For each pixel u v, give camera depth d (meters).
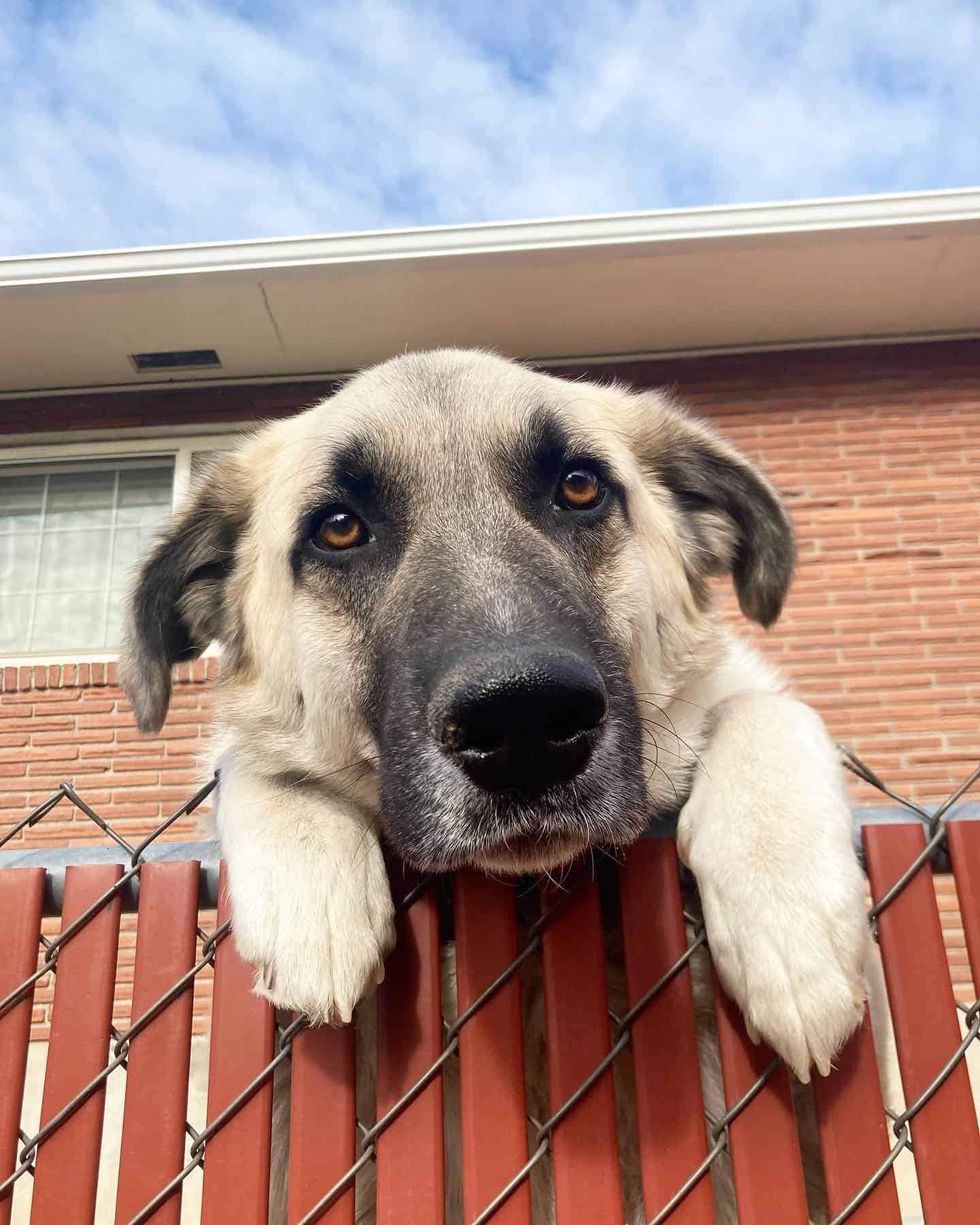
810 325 2.17
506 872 0.53
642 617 0.71
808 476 2.15
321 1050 0.49
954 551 2.11
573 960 0.50
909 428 2.18
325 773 0.69
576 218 1.88
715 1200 0.57
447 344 2.15
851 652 2.05
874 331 2.20
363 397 0.74
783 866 0.47
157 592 0.79
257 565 0.79
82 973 0.52
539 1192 0.58
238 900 0.51
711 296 2.05
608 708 0.54
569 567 0.67
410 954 0.51
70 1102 0.50
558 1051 0.48
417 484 0.69
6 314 1.98
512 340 2.16
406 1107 0.48
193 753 1.97
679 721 0.69
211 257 1.89
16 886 0.53
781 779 0.51
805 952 0.45
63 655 2.13
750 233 1.87
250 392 2.23
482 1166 0.47
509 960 0.50
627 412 0.85
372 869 0.52
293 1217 0.47
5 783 1.97
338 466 0.71
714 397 2.20
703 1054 0.59
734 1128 0.47
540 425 0.71
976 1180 0.45
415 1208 0.47
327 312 2.03
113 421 2.22
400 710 0.56
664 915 0.51
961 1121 0.46
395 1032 0.49
